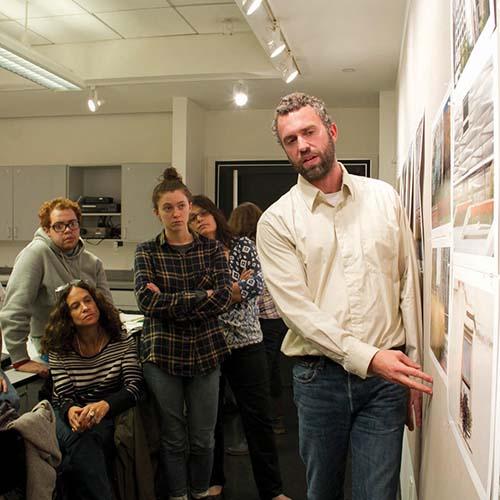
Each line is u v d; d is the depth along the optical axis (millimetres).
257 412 2539
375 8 2965
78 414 2166
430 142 1419
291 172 5652
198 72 4336
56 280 2510
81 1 3732
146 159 5898
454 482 1003
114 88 4816
